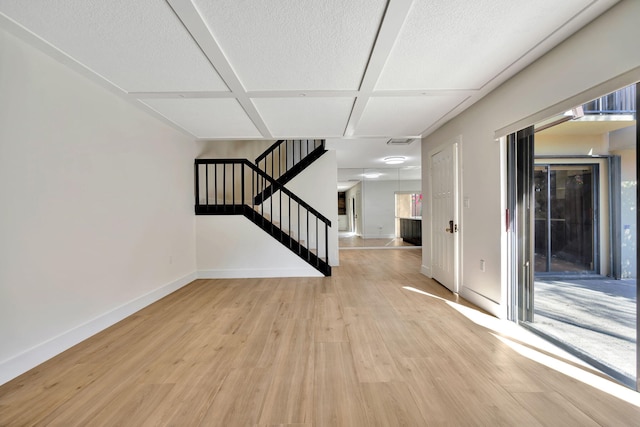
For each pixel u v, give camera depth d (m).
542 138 4.45
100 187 2.52
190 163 4.36
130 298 2.93
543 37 1.84
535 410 1.48
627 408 1.49
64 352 2.13
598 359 1.99
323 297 3.48
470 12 1.57
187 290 3.82
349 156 6.09
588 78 1.73
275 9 1.52
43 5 1.47
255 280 4.36
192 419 1.44
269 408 1.52
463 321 2.68
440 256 4.02
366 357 2.04
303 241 5.28
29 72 1.89
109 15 1.56
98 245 2.50
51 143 2.06
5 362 1.76
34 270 1.94
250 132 3.98
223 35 1.75
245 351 2.14
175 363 1.98
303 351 2.13
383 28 1.70
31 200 1.92
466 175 3.23
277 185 4.64
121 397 1.62
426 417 1.44
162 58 2.02
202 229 4.54
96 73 2.25
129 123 2.90
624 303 3.19
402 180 7.93
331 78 2.34
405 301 3.29
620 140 4.21
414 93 2.66
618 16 1.55
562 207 4.54
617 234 4.32
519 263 2.63
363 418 1.44
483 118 2.86
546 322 2.64
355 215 8.16
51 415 1.47
